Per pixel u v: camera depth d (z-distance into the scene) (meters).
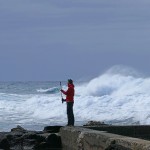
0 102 42.44
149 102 31.05
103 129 16.25
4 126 27.19
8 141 17.53
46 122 28.77
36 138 17.59
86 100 34.25
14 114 34.09
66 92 18.22
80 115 31.31
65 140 16.39
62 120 29.64
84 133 13.91
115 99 33.19
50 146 17.20
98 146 12.32
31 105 38.44
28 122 28.91
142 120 27.39
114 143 11.22
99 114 30.64
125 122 27.45
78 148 14.33
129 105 31.41
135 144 10.12
